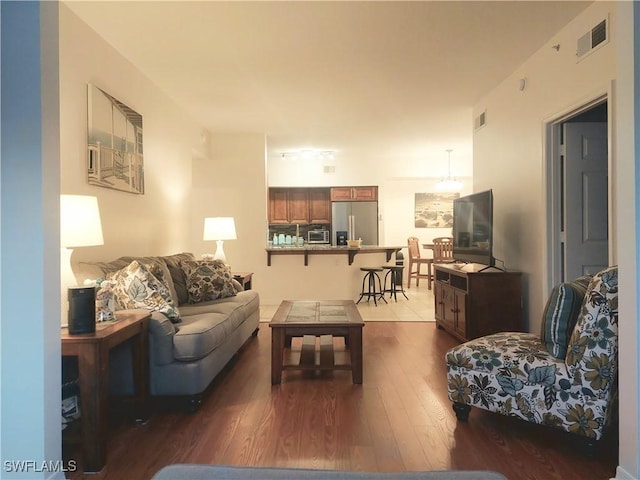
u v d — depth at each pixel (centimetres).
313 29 303
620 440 173
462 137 653
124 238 346
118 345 225
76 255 283
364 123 569
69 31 269
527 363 213
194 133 543
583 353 196
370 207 831
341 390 287
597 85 274
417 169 829
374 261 662
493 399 224
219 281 397
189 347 249
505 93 409
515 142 390
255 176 631
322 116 532
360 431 225
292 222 853
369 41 324
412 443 212
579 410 197
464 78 405
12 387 161
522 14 287
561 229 339
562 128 338
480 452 203
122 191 338
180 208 484
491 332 378
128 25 293
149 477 183
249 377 315
